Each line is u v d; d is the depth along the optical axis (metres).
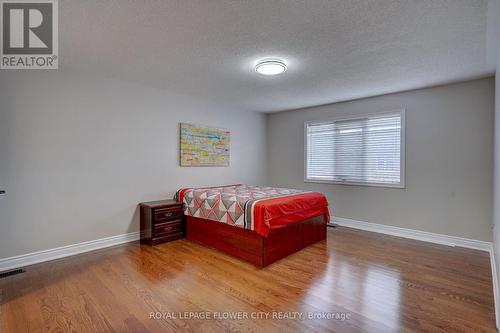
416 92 3.75
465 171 3.38
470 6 1.78
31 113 2.78
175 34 2.19
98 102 3.26
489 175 3.22
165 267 2.71
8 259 2.65
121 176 3.47
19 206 2.71
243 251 2.94
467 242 3.37
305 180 5.06
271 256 2.83
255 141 5.43
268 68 2.79
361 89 3.76
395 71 3.03
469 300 2.06
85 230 3.17
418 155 3.73
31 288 2.25
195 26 2.07
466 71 3.01
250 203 2.88
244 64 2.87
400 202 3.91
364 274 2.55
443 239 3.54
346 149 4.52
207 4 1.77
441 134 3.55
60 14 1.89
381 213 4.09
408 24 2.02
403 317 1.84
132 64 2.88
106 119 3.33
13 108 2.67
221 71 3.08
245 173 5.23
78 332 1.68
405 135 3.84
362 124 4.32
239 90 3.89
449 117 3.49
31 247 2.79
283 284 2.35
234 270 2.65
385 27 2.07
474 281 2.39
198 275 2.52
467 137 3.37
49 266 2.72
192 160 4.26
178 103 4.09
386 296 2.13
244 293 2.18
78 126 3.10
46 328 1.72
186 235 3.76
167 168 3.97
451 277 2.47
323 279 2.45
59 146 2.97
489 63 2.77
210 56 2.65
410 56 2.61
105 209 3.33
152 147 3.79
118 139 3.44
